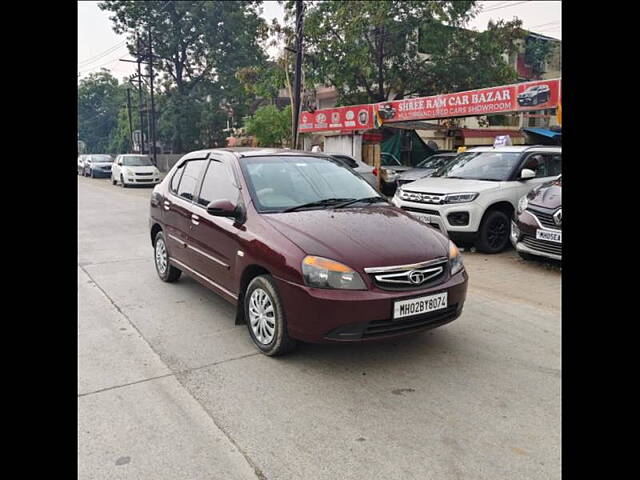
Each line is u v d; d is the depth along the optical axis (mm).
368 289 3459
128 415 3088
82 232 9812
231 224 4336
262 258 3842
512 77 21828
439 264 3787
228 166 4824
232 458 2684
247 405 3219
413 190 8188
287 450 2754
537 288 5902
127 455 2699
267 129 22953
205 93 34594
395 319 3500
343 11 20625
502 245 7938
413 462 2648
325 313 3441
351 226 3947
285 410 3158
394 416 3092
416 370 3713
